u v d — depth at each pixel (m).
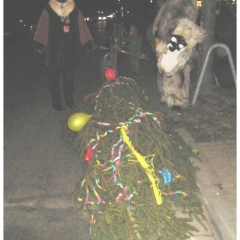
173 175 4.40
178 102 7.07
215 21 8.70
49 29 7.73
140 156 4.16
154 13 12.11
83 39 8.02
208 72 8.09
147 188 4.00
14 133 7.27
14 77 14.01
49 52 7.86
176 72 6.76
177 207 4.23
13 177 5.44
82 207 4.41
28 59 20.36
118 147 4.50
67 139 6.48
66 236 4.02
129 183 3.98
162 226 3.91
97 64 16.81
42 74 14.62
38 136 7.04
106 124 4.93
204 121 6.68
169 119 6.43
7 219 4.38
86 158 4.75
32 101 9.76
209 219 4.07
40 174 5.50
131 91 5.89
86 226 4.20
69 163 5.83
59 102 8.48
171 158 4.59
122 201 3.89
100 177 4.37
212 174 4.70
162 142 4.61
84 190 4.57
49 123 7.76
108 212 3.87
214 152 5.41
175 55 6.59
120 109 5.21
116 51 8.07
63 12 7.71
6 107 9.27
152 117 4.95
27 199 4.81
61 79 12.42
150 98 8.56
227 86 8.76
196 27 6.47
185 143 5.38
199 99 7.89
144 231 3.69
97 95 5.87
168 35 6.55
